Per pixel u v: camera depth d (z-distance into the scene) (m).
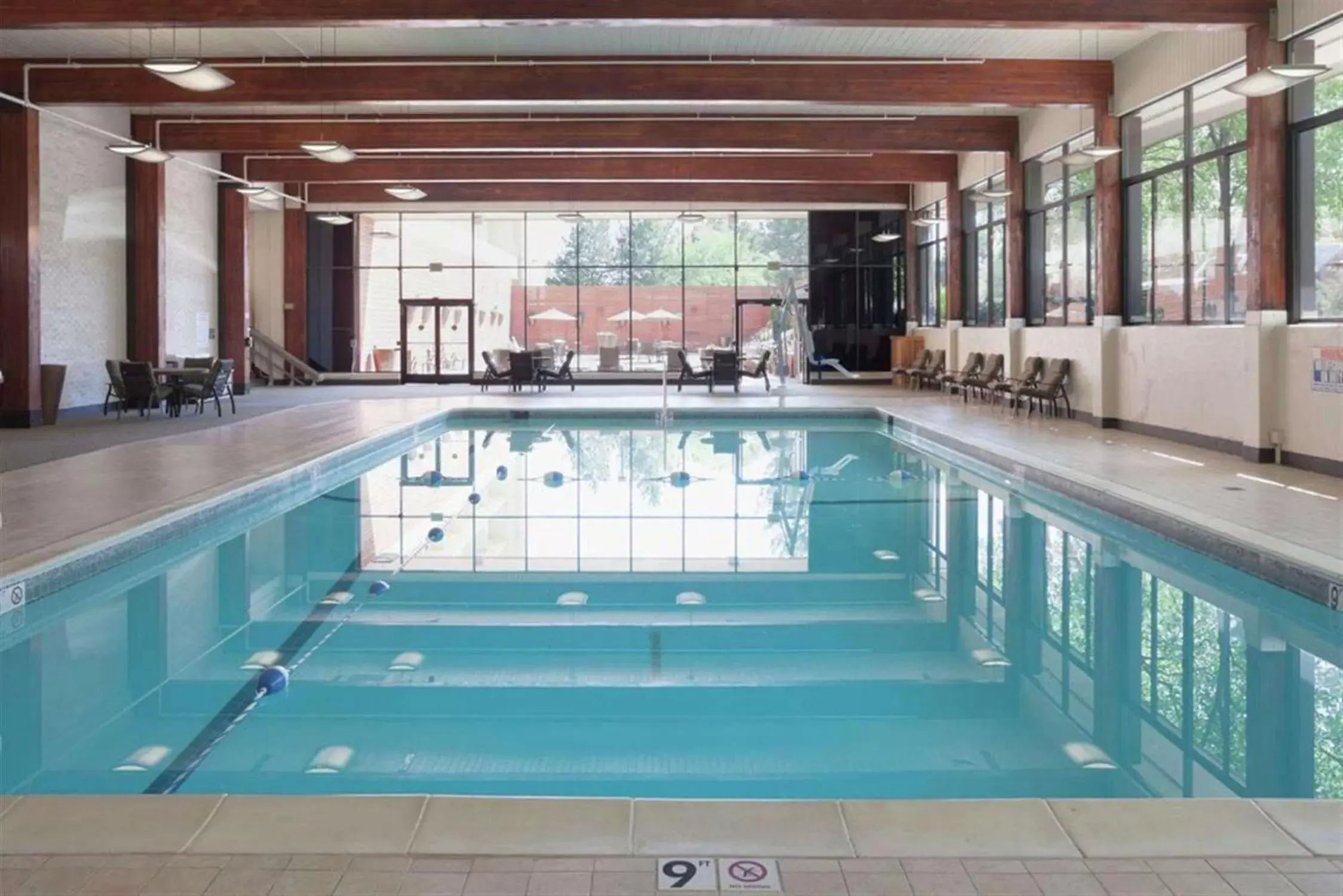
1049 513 8.34
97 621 5.40
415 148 15.36
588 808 2.70
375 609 5.63
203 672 4.61
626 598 5.87
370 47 11.62
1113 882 2.35
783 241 23.39
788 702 4.21
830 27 10.50
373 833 2.57
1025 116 15.09
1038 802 2.74
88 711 4.13
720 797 3.32
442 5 8.99
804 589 6.05
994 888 2.32
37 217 12.87
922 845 2.52
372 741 3.81
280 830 2.58
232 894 2.29
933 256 21.16
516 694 4.31
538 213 23.44
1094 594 5.90
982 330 17.31
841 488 9.56
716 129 15.20
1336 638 5.08
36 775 3.56
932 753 3.69
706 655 4.84
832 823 2.63
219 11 9.07
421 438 13.48
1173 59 10.91
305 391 20.84
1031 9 9.08
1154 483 8.01
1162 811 2.69
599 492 9.43
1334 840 2.53
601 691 4.34
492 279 23.58
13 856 2.46
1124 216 12.35
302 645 5.01
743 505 8.74
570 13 8.99
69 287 14.46
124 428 12.70
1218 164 10.41
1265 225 9.18
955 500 8.91
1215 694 4.30
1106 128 12.18
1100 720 4.00
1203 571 6.38
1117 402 12.24
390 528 7.81
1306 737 3.85
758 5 9.01
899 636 5.13
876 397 17.95
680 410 15.52
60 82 12.46
